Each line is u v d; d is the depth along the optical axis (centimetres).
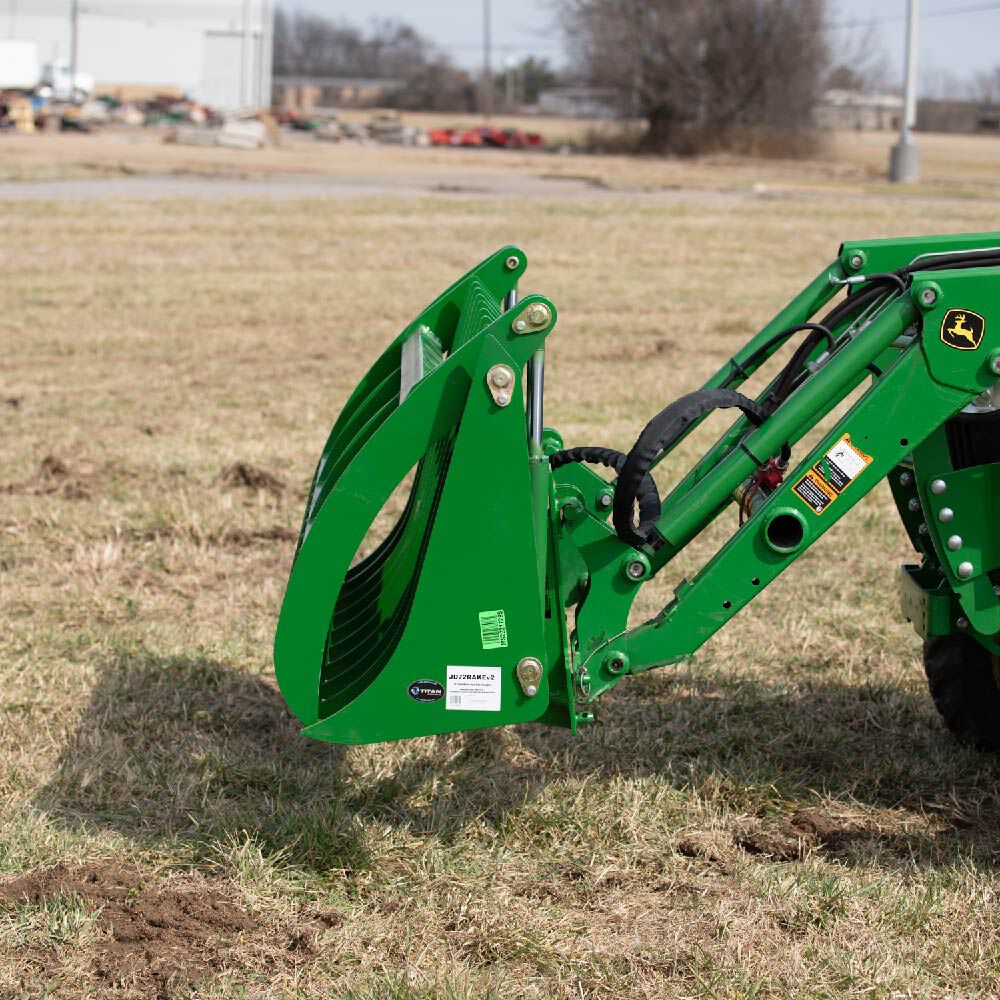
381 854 365
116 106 6025
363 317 1338
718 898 345
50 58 7369
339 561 327
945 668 427
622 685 483
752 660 504
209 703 462
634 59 4859
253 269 1633
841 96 5022
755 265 1739
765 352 398
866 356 334
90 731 437
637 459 332
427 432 324
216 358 1133
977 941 326
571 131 6700
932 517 354
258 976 312
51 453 784
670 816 387
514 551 322
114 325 1272
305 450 803
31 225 1941
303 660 331
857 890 346
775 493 339
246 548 636
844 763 424
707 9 4706
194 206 2228
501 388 313
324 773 410
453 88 10150
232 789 400
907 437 334
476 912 337
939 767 418
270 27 7619
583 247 1872
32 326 1256
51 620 536
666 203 2528
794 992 308
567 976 313
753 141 4794
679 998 306
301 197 2438
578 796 394
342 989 306
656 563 365
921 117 7656
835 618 548
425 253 1781
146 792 398
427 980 307
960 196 2883
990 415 356
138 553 620
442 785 405
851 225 2189
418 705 329
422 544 354
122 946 321
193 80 7444
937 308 327
